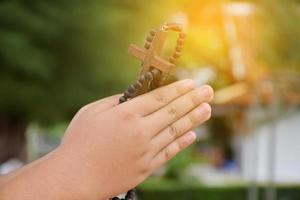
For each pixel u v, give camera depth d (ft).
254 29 48.49
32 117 33.68
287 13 47.62
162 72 4.32
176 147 4.27
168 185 55.36
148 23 33.42
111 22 32.40
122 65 33.37
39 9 31.60
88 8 32.30
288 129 60.90
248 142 52.47
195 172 62.95
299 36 47.67
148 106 4.21
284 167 62.18
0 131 36.99
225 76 49.26
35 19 31.07
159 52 4.36
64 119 34.83
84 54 32.96
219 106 49.32
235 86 48.32
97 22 32.24
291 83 29.14
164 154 4.25
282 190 51.42
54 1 31.86
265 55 48.03
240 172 65.57
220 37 48.57
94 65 33.17
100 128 4.21
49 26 31.55
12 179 4.26
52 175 4.19
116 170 4.18
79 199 4.17
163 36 4.35
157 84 4.34
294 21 47.60
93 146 4.19
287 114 46.85
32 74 31.65
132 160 4.18
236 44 48.42
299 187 51.39
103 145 4.18
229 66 48.78
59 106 33.50
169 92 4.24
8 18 30.83
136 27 33.24
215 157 70.54
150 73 4.29
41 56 31.48
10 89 31.83
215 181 65.51
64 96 33.27
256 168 35.32
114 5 33.30
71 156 4.20
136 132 4.17
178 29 4.37
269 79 29.19
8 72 31.60
